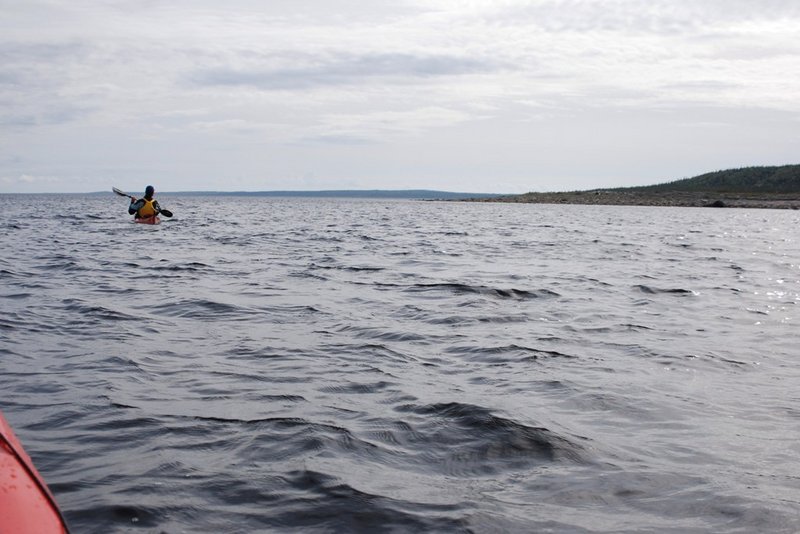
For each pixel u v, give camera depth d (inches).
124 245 810.2
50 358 272.8
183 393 231.9
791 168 4589.1
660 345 313.9
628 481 167.8
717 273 593.6
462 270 592.4
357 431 198.1
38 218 1478.8
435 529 143.6
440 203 4611.2
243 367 266.4
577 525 145.9
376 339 319.3
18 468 99.8
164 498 154.3
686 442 194.5
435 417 211.0
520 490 162.6
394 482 165.6
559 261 684.7
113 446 184.2
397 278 531.8
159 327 336.8
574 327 352.8
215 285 481.1
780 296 461.7
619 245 909.8
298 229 1230.3
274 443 187.8
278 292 452.8
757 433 202.1
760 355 297.0
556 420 210.5
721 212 2532.0
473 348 303.9
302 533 141.3
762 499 158.1
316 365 271.1
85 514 146.2
